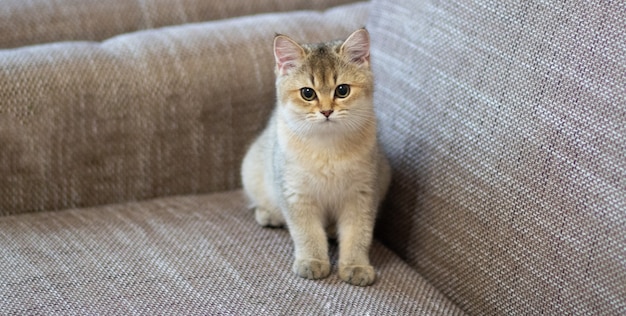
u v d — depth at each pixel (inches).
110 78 49.0
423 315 42.0
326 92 44.5
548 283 40.8
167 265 44.1
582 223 39.7
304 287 43.2
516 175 41.9
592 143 39.4
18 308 41.1
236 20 53.0
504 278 42.4
